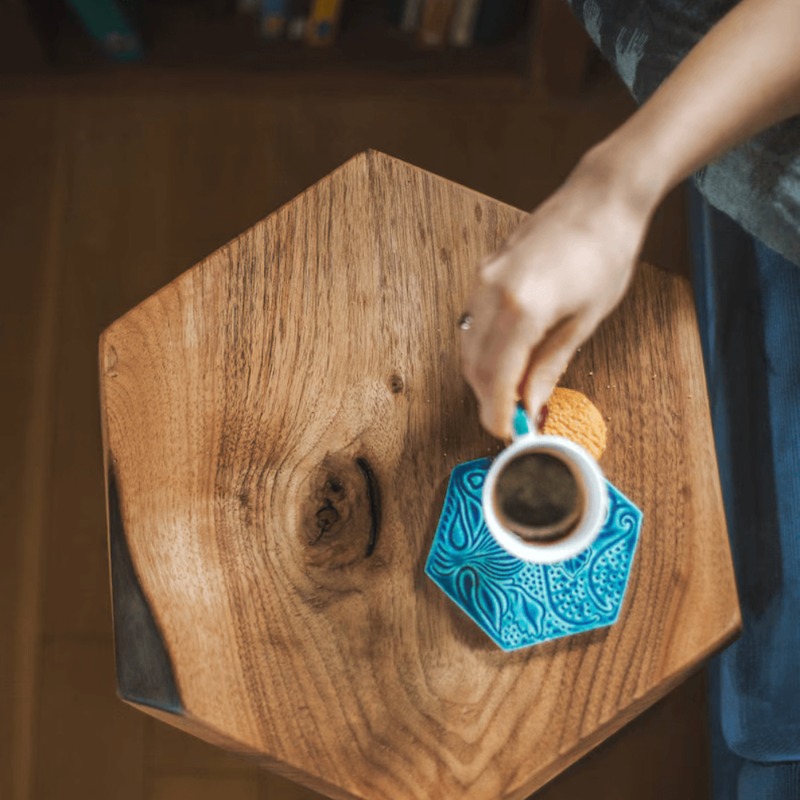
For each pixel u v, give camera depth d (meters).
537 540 0.92
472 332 0.80
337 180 1.05
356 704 0.90
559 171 1.87
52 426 1.71
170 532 0.95
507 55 1.90
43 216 1.85
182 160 1.88
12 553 1.64
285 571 0.95
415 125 1.89
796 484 1.12
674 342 1.01
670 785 1.50
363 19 1.92
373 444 0.98
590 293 0.75
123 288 1.80
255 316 1.02
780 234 1.05
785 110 0.79
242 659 0.92
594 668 0.91
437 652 0.92
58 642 1.59
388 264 1.04
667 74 1.10
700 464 0.97
